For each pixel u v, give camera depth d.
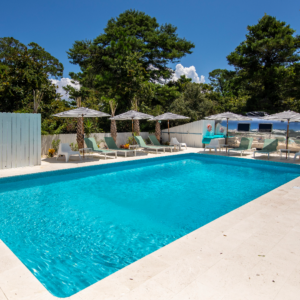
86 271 3.23
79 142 12.23
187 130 16.47
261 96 25.86
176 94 23.45
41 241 4.07
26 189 7.26
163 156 12.02
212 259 2.88
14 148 8.86
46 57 36.69
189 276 2.54
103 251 3.76
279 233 3.60
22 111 13.77
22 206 5.77
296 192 5.88
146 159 11.27
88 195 6.67
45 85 15.60
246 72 25.23
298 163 10.09
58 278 3.08
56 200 6.22
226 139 14.21
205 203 6.03
